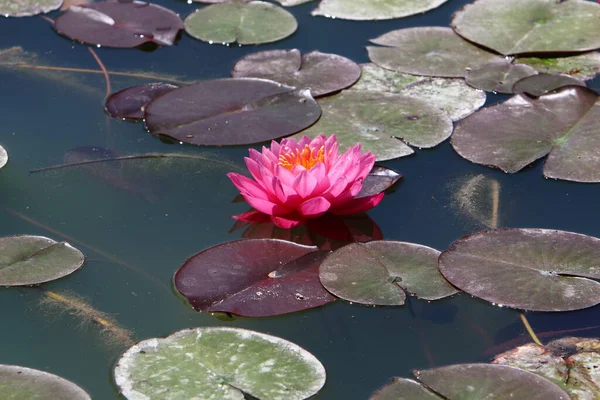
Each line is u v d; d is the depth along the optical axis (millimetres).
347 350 2367
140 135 3633
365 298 2525
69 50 4492
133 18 4797
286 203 2914
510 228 2898
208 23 4770
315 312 2514
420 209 3105
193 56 4430
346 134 3566
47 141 3576
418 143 3514
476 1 4754
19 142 3559
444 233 2951
